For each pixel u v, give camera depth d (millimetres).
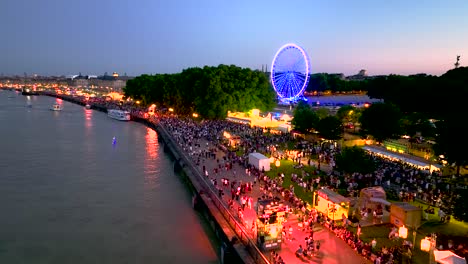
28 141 105500
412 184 50875
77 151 91312
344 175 54531
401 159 62531
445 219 39500
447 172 55562
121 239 42344
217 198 45688
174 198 56094
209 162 67875
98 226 45812
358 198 42531
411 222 37312
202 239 42406
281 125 99625
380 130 78812
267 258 32406
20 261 37312
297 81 112562
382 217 39469
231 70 132250
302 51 110188
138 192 58875
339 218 39812
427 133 79250
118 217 48656
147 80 191000
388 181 49969
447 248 33000
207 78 128500
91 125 142875
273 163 65688
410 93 102125
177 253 39156
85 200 55000
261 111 129250
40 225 45969
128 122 153875
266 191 49594
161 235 43375
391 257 30594
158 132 113562
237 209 44062
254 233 37031
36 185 62188
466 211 34750
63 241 41781
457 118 52469
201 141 90250
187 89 142500
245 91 125750
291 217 41406
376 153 69062
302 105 131125
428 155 63219
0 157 83688
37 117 171375
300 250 32812
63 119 163375
